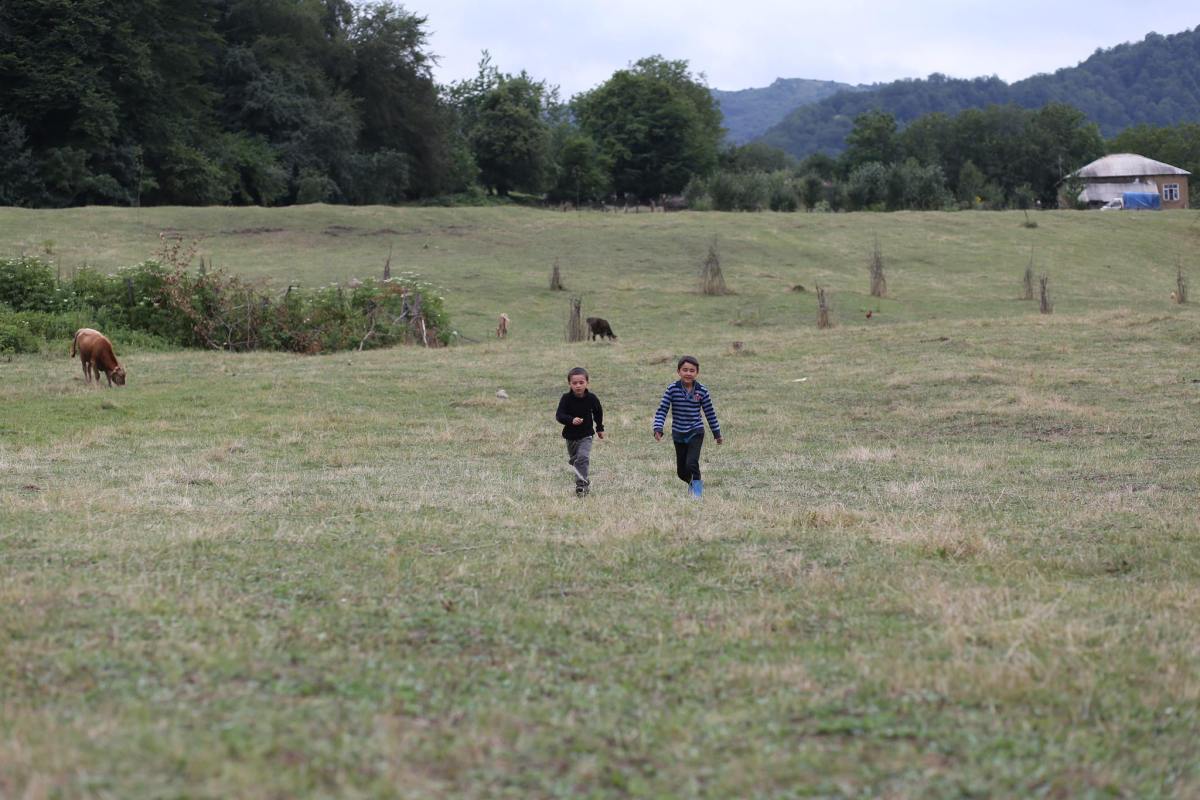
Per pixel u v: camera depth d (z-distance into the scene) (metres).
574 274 43.22
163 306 28.58
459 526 9.30
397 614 6.35
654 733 4.60
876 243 47.00
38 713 4.59
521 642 5.91
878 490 12.10
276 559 7.75
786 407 19.03
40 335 26.28
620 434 16.75
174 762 4.04
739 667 5.54
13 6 60.59
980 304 40.72
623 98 106.75
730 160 121.69
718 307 38.12
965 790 4.09
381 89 85.50
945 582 7.45
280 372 22.58
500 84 100.50
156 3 64.69
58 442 15.05
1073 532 9.47
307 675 5.21
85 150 61.66
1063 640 6.03
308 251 44.81
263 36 76.75
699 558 8.23
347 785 3.92
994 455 14.62
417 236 48.97
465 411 18.89
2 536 8.36
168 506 10.10
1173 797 4.10
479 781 4.05
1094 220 61.44
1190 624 6.41
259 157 70.94
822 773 4.21
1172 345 23.73
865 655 5.74
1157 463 13.76
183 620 6.03
